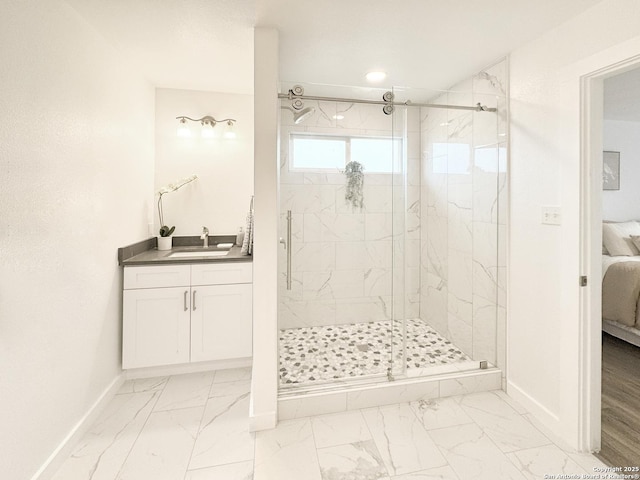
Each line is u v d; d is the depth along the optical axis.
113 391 2.11
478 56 2.11
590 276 1.60
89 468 1.51
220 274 2.37
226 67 2.36
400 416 1.90
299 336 2.51
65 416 1.59
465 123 2.40
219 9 1.59
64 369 1.58
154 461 1.55
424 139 2.69
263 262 1.78
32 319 1.37
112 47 2.03
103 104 1.94
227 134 2.95
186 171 2.92
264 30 1.76
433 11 1.59
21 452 1.31
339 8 1.58
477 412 1.94
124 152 2.26
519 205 2.00
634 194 4.00
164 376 2.38
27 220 1.34
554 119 1.73
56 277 1.52
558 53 1.71
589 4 1.51
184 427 1.81
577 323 1.61
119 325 2.22
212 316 2.36
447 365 2.29
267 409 1.80
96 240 1.89
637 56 1.33
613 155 3.96
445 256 2.67
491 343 2.26
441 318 2.72
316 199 2.47
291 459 1.56
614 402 2.03
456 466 1.52
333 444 1.67
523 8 1.55
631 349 2.79
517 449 1.63
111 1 1.54
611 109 3.51
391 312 2.71
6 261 1.23
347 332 2.64
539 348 1.87
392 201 2.65
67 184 1.60
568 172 1.64
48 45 1.45
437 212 2.69
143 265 2.24
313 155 2.42
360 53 2.06
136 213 2.49
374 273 2.67
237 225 3.00
